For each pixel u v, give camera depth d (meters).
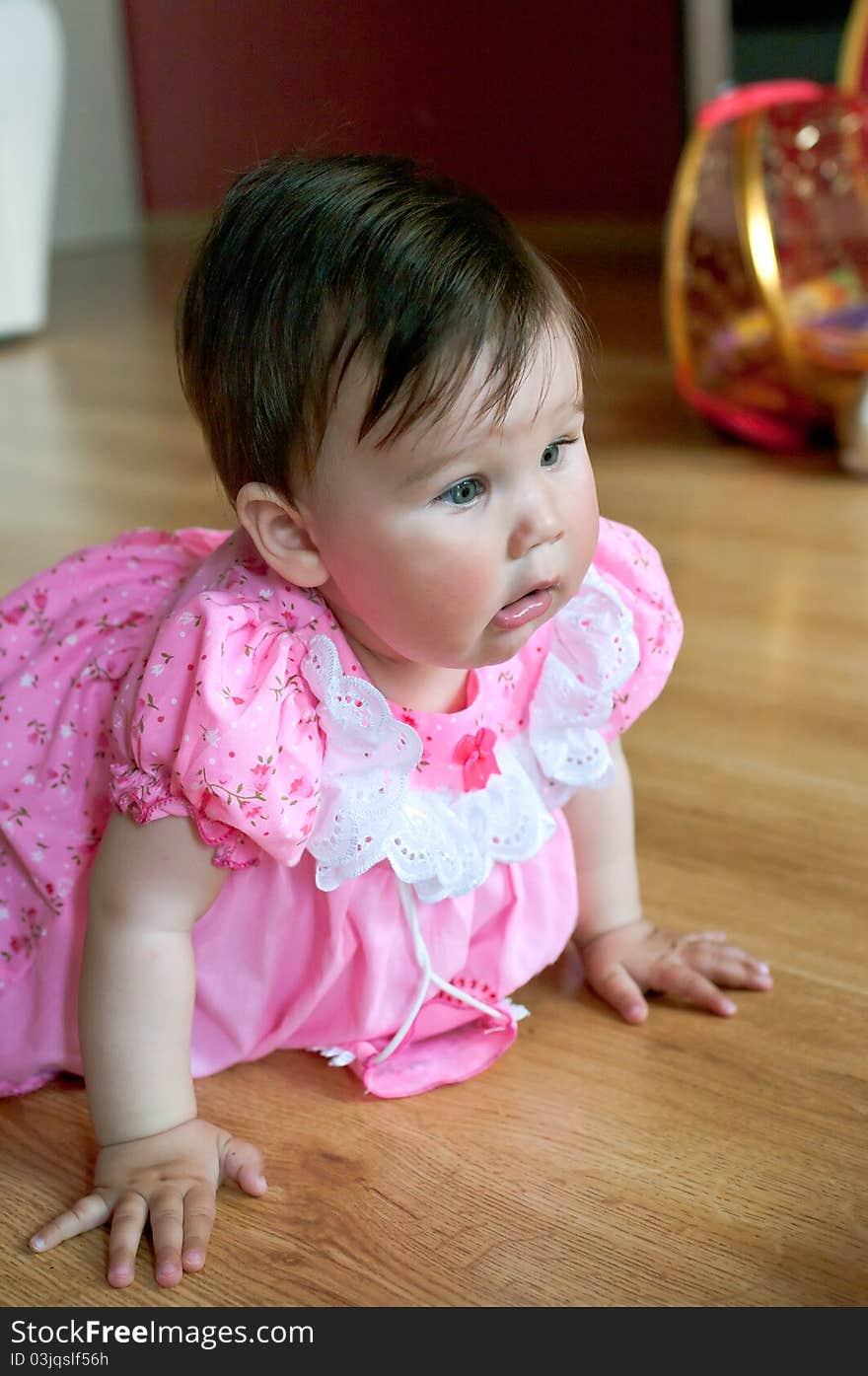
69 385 3.22
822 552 1.93
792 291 2.52
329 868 0.86
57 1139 0.92
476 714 0.90
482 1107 0.93
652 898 1.15
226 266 0.79
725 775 1.35
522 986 1.05
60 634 0.95
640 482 2.27
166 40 5.10
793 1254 0.79
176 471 2.50
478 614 0.78
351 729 0.84
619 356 3.06
